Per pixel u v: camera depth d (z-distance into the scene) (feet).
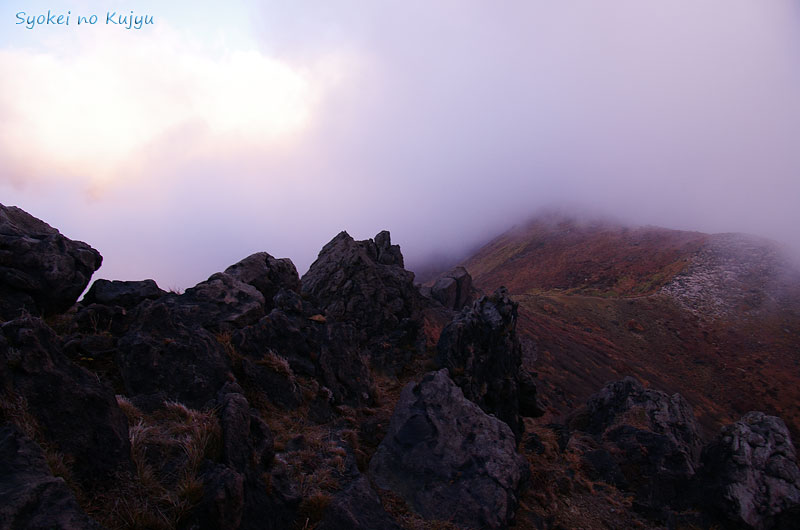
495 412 43.80
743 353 289.94
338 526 20.33
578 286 481.46
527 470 29.60
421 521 24.14
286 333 33.94
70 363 18.74
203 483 18.10
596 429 58.75
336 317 51.57
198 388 25.03
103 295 31.58
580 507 35.91
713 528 40.98
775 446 45.27
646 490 44.27
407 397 32.01
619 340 296.92
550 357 186.70
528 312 282.56
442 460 27.94
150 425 21.30
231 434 20.72
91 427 17.47
